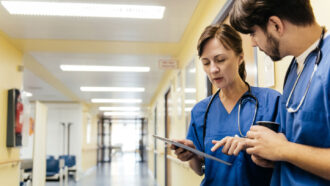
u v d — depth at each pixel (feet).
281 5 2.41
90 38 12.57
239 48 3.54
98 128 49.42
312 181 2.29
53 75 19.53
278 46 2.57
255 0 2.52
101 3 9.25
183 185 13.35
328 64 2.18
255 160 2.84
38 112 15.94
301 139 2.37
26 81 21.40
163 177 21.81
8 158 12.44
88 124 38.17
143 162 52.34
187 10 9.83
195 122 4.00
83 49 14.02
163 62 13.91
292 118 2.56
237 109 3.63
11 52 13.01
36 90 25.08
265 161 2.79
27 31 11.67
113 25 11.11
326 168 2.13
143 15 10.22
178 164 14.78
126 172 35.88
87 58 15.57
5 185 12.12
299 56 2.55
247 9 2.58
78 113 32.91
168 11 9.90
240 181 3.37
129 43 13.24
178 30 11.70
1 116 11.85
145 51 14.43
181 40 12.88
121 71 18.80
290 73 2.88
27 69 17.80
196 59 10.93
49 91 25.63
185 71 12.96
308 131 2.29
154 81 22.24
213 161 3.62
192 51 11.57
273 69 5.06
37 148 15.74
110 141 54.29
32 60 15.78
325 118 2.21
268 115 3.38
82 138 33.40
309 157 2.21
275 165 2.77
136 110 41.81
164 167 20.95
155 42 13.14
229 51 3.44
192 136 4.08
